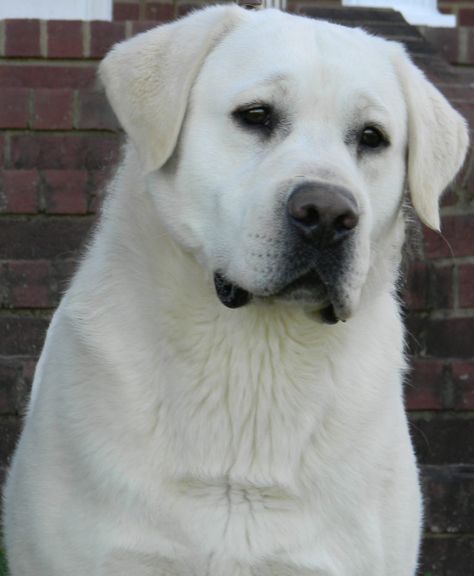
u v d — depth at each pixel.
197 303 5.62
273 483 5.58
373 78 5.70
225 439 5.61
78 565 5.60
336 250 5.20
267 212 5.21
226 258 5.41
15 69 10.05
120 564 5.53
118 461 5.59
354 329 5.84
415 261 8.86
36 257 9.38
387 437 5.88
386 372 5.98
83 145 9.68
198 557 5.55
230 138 5.52
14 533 5.89
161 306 5.68
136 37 5.94
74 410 5.73
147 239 5.77
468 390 8.80
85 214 9.42
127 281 5.83
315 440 5.70
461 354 8.96
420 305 8.91
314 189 5.09
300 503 5.64
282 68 5.52
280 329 5.60
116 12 12.68
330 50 5.65
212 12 5.87
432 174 5.90
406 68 5.93
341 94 5.55
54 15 11.55
